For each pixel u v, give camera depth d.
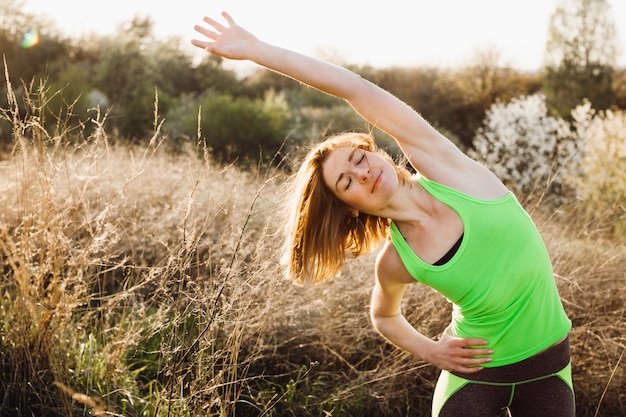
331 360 2.89
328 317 2.87
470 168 1.90
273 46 1.98
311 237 2.08
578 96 16.17
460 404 1.94
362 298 3.02
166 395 2.14
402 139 1.93
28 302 2.24
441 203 1.87
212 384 2.16
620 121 7.61
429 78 20.05
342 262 2.13
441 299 2.92
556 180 7.06
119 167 4.29
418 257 1.89
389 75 20.30
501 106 9.11
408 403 2.70
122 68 12.70
